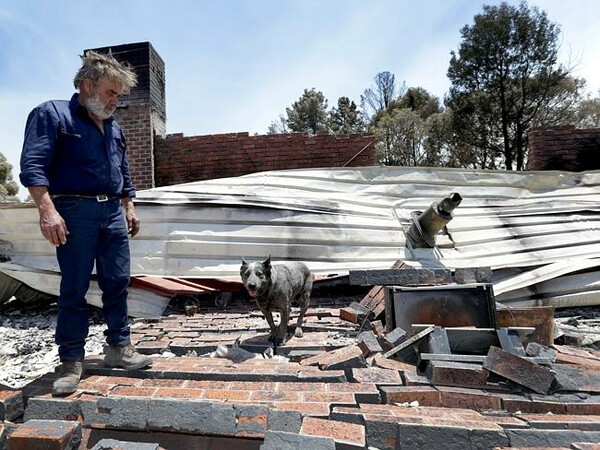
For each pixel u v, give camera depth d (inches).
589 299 216.5
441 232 244.2
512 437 68.0
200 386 89.5
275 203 236.5
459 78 780.0
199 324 174.2
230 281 217.9
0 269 220.7
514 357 89.7
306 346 128.5
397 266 218.8
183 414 73.1
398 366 103.7
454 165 894.4
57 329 91.0
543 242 239.8
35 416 77.8
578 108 855.1
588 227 247.4
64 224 85.4
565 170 315.9
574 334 150.9
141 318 203.3
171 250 222.8
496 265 229.1
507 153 735.7
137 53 327.0
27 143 85.3
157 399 76.2
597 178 274.4
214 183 257.1
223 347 126.9
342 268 226.1
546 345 127.7
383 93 1434.5
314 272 223.3
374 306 176.1
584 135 316.2
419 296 143.3
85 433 74.6
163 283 212.2
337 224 237.8
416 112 1088.2
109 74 88.7
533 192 272.8
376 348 118.3
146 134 323.6
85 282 92.3
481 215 254.7
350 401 81.4
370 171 269.7
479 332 112.8
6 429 73.1
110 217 97.2
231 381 93.6
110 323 100.9
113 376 99.0
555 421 74.9
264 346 130.8
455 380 90.4
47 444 66.1
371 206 256.8
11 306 258.5
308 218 235.8
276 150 322.0
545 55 716.0
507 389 88.2
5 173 876.6
